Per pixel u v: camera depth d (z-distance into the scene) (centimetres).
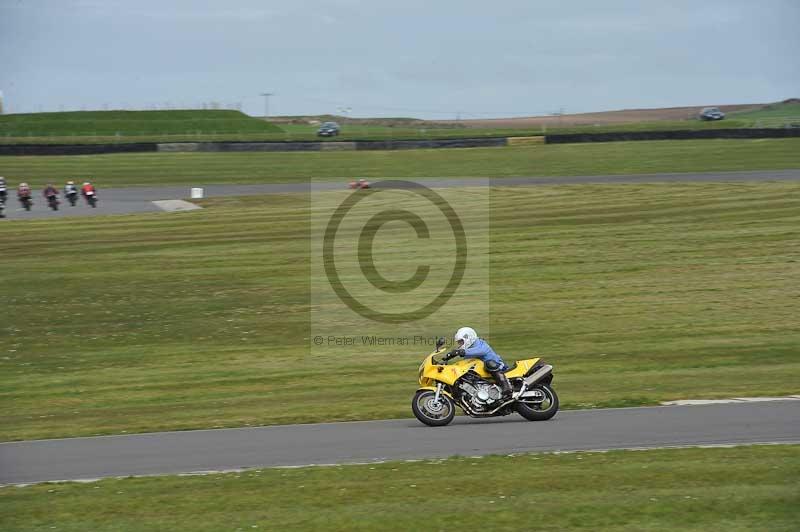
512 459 3039
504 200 12762
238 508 2570
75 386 5209
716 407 4009
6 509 2647
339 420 4081
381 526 2370
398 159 17700
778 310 6956
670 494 2556
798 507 2419
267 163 17462
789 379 4750
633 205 11912
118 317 7238
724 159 16338
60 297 7906
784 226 10181
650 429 3541
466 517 2419
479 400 3762
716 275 8212
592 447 3241
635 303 7338
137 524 2462
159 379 5378
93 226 11500
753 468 2797
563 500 2538
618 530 2292
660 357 5584
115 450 3516
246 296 7888
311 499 2636
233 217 11994
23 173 16550
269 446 3488
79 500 2714
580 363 5500
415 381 5169
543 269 8669
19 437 3925
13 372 5662
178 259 9438
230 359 5947
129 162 17600
